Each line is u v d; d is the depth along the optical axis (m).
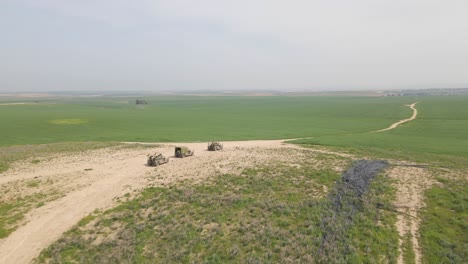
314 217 24.84
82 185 33.09
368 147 52.25
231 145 56.25
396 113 120.19
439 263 19.45
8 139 66.62
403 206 26.58
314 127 85.94
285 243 21.55
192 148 52.16
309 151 47.94
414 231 22.91
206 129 81.81
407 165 38.66
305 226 23.77
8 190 31.92
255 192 29.91
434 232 22.62
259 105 192.62
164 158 40.81
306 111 143.25
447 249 20.62
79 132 76.31
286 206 26.64
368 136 65.44
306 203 27.23
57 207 27.91
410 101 196.25
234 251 20.56
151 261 19.95
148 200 28.62
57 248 21.56
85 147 52.81
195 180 33.34
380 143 56.19
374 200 27.55
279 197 28.78
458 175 34.34
